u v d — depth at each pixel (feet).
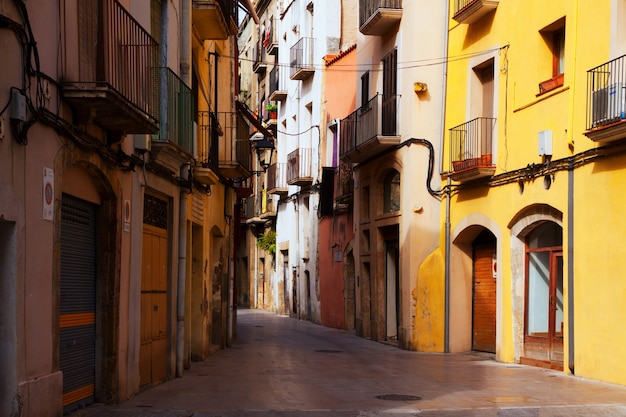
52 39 27.14
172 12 46.47
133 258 37.63
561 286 51.42
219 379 45.91
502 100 57.57
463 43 64.34
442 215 67.21
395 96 72.38
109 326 34.42
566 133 48.67
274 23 138.92
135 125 32.04
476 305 65.41
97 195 34.01
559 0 50.34
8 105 23.52
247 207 155.84
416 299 67.67
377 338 77.61
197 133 56.13
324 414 32.65
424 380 45.32
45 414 26.30
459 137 63.98
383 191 78.84
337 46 107.86
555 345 51.65
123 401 35.73
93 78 30.86
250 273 158.51
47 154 26.66
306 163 112.57
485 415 32.55
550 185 50.52
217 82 65.41
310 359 59.26
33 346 25.71
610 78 43.75
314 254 110.63
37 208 25.93
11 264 24.25
